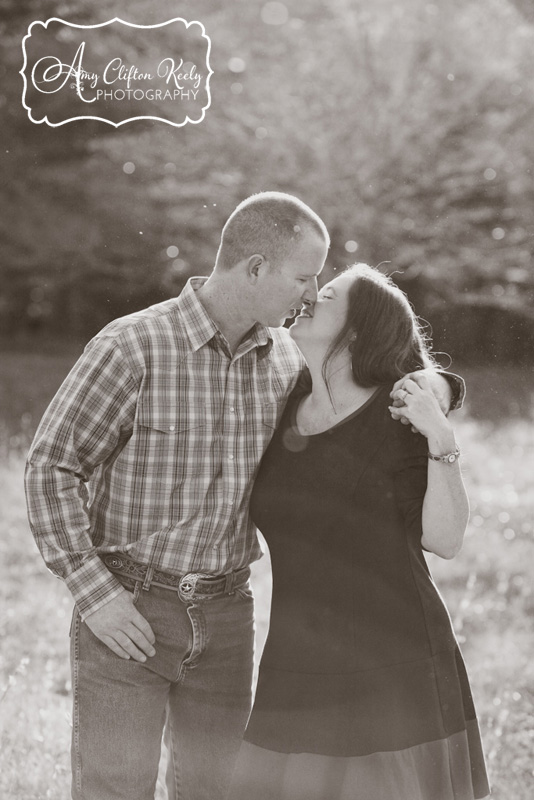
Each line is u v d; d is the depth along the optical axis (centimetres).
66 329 2127
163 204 1714
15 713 375
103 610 238
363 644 239
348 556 243
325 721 239
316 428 254
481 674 455
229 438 249
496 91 1636
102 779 242
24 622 515
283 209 244
